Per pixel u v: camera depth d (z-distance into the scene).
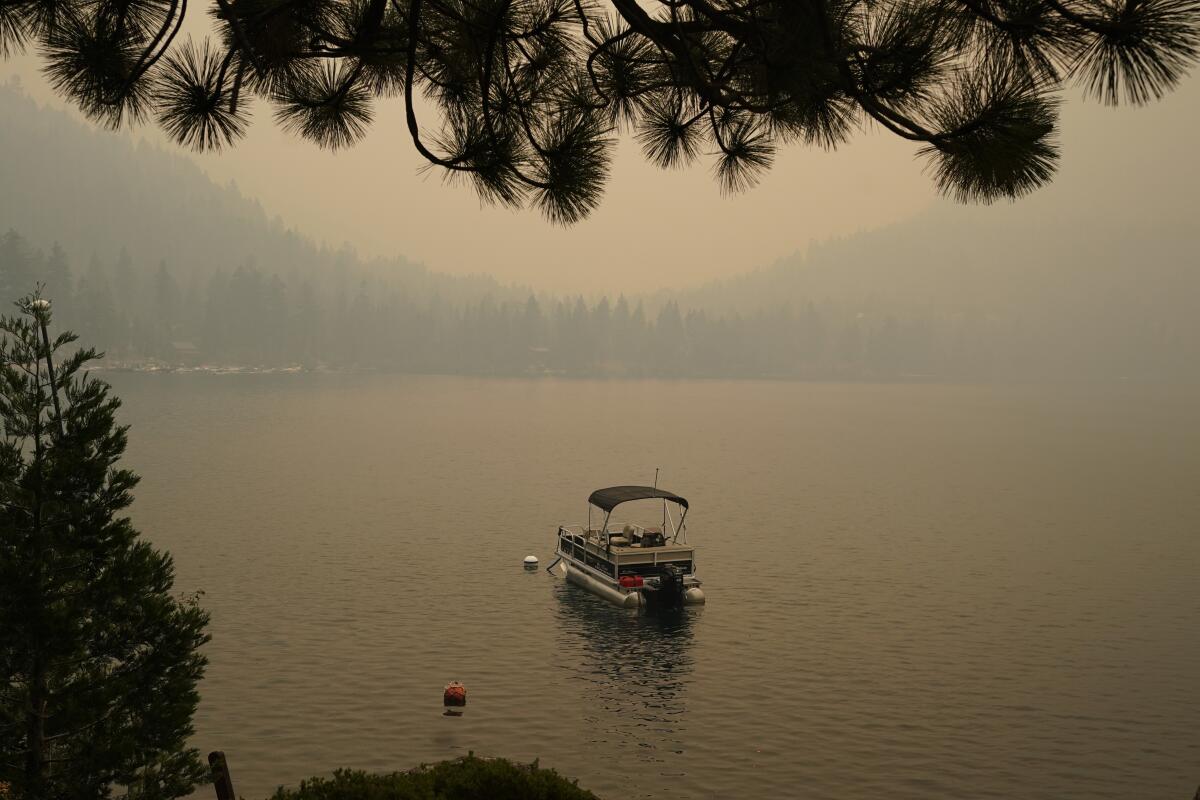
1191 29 4.40
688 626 48.69
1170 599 57.00
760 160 7.18
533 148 7.21
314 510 82.12
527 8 6.78
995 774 32.56
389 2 7.66
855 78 5.75
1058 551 71.75
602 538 55.81
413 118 6.96
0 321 18.03
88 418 18.38
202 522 75.44
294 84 7.62
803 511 88.88
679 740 34.66
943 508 92.31
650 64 7.24
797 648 45.59
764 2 5.93
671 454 135.88
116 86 6.43
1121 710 38.66
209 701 37.06
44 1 6.19
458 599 52.91
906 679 41.66
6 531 17.48
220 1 6.05
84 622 17.95
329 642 44.78
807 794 30.70
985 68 5.24
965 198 5.89
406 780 13.12
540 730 35.28
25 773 17.38
